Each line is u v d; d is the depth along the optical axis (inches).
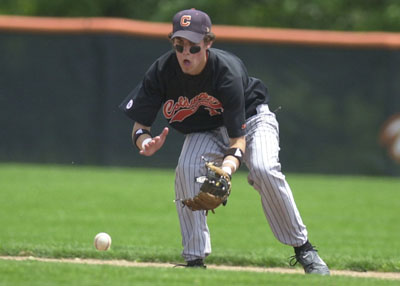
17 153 2140.7
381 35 2127.2
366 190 1891.0
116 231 1246.9
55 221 1346.0
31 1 3102.9
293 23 3041.3
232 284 650.8
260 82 804.0
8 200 1588.3
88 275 661.9
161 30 2124.8
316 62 2139.5
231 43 2132.1
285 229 789.9
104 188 1787.6
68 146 2129.7
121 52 2112.5
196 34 720.3
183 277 670.5
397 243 1194.0
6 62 2124.8
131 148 2132.1
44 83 2126.0
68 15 3097.9
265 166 760.3
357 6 3144.7
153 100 774.5
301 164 2153.1
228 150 745.0
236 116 743.7
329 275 747.4
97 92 2117.4
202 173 775.7
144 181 1916.8
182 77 750.5
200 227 796.0
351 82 2138.3
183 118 781.9
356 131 2148.1
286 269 931.3
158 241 1146.0
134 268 717.3
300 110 2145.7
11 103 2133.4
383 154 2143.2
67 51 2119.8
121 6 3142.2
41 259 936.9
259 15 3009.4
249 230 1309.1
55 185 1809.8
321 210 1567.4
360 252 1071.0
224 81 738.8
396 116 2132.1
